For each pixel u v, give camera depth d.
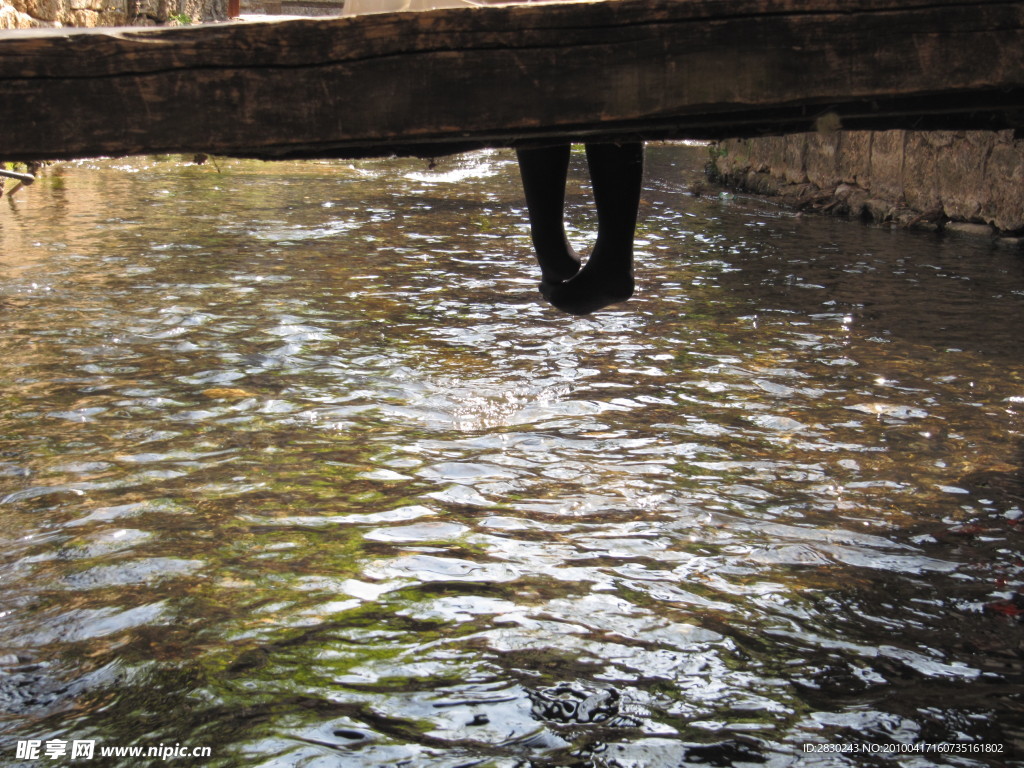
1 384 5.26
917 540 3.65
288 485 4.07
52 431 4.62
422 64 1.98
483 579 3.31
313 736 2.47
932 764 2.39
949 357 6.02
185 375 5.46
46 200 11.71
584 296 2.79
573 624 3.04
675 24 1.95
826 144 13.30
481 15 1.96
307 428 4.71
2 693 2.64
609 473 4.23
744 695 2.68
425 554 3.48
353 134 2.00
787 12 1.94
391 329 6.48
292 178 14.70
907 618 3.11
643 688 2.71
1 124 1.97
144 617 3.04
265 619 3.04
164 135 1.99
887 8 1.93
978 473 4.28
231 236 9.70
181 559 3.42
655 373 5.65
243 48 1.97
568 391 5.31
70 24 16.02
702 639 2.96
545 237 2.86
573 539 3.62
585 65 1.97
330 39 1.97
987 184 10.52
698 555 3.52
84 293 7.22
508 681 2.73
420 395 5.21
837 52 1.95
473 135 2.01
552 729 2.52
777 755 2.42
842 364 5.86
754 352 6.09
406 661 2.82
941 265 9.01
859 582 3.34
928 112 2.06
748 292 7.74
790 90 1.96
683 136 2.24
